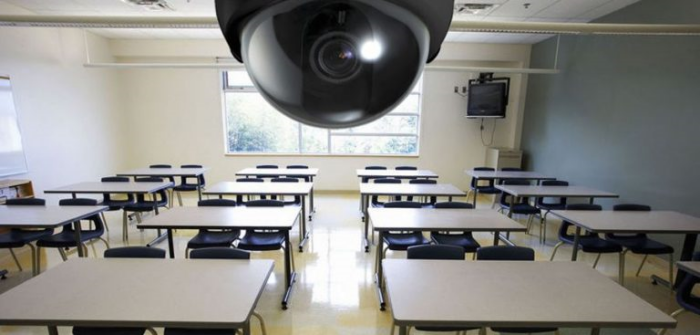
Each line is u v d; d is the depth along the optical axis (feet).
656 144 12.46
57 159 16.21
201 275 6.23
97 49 19.29
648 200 12.84
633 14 13.64
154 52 20.80
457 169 23.24
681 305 7.43
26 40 14.47
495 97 20.72
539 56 20.33
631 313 5.16
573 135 17.19
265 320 8.61
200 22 8.57
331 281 10.59
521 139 22.36
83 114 18.01
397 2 1.34
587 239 10.81
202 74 21.81
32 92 14.79
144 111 22.07
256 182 15.64
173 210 10.64
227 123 22.91
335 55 1.50
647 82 12.82
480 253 7.58
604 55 15.05
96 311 5.06
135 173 17.26
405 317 4.98
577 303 5.43
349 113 1.67
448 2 1.49
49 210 10.51
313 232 15.02
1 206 10.98
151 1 13.76
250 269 6.49
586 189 14.28
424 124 22.70
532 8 14.34
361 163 23.03
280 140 23.25
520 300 5.50
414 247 7.63
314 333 8.14
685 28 8.77
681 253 10.61
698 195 11.03
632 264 12.12
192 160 22.76
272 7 1.35
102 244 13.62
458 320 4.93
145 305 5.24
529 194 13.29
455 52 21.12
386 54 1.53
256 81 1.67
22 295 5.46
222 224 9.25
